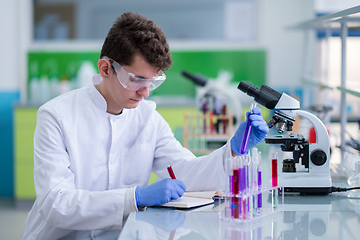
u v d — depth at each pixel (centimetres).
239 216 131
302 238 118
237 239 117
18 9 543
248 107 487
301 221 134
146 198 149
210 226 128
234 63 550
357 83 269
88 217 148
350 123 326
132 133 193
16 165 483
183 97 558
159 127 201
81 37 564
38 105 478
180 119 487
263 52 545
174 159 190
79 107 180
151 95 546
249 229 125
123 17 157
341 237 119
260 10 544
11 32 543
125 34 151
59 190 154
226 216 134
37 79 553
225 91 349
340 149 258
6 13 540
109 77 162
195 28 560
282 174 173
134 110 196
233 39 559
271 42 544
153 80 156
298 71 543
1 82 543
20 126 479
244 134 154
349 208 151
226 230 125
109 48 156
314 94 457
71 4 560
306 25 316
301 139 179
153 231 124
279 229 126
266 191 147
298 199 165
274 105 173
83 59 553
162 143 200
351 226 129
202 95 356
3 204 512
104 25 562
